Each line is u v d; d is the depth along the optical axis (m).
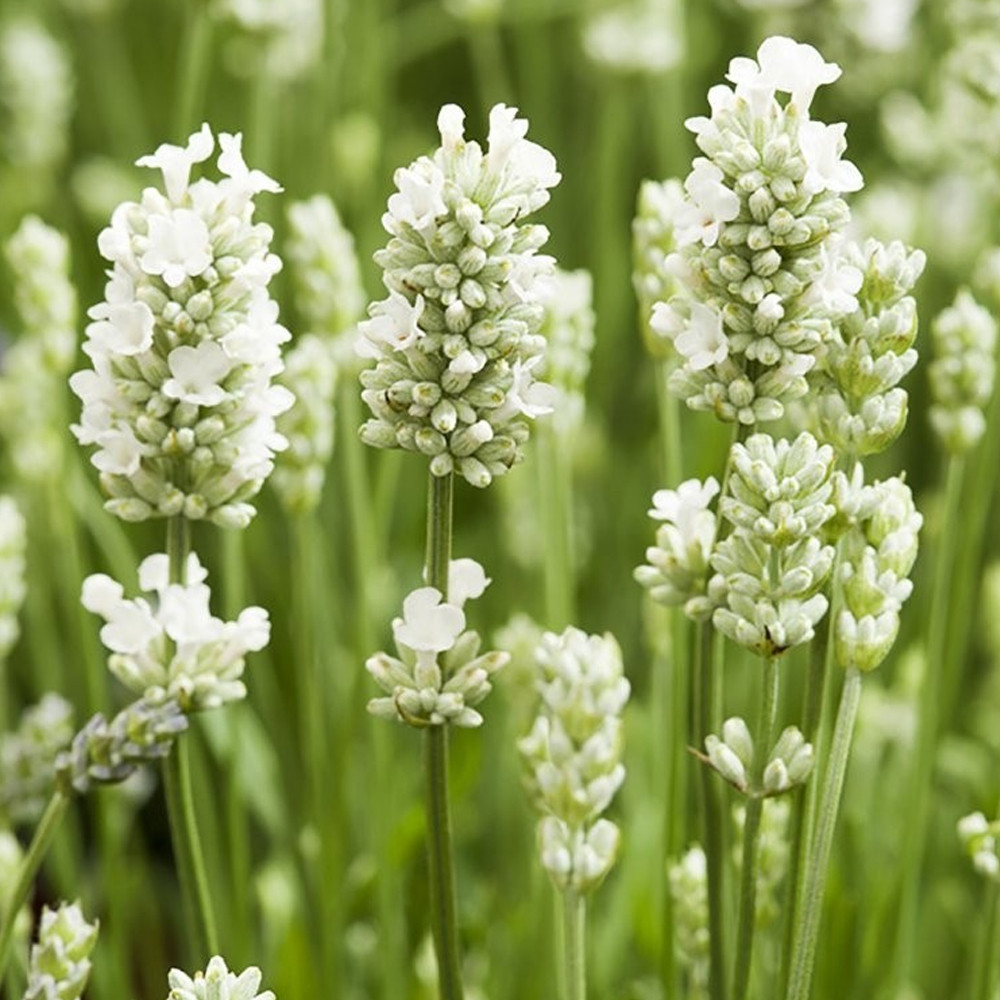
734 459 0.57
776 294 0.57
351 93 1.15
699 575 0.60
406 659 0.58
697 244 0.58
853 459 0.59
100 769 0.60
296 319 1.02
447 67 1.39
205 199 0.58
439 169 0.57
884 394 0.59
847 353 0.58
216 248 0.58
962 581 0.74
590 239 1.19
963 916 0.78
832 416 0.59
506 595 0.89
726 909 0.64
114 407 0.59
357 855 0.82
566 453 0.71
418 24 1.33
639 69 0.99
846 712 0.59
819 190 0.57
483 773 0.86
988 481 0.73
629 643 0.93
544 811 0.62
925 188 1.06
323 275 0.73
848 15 0.92
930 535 0.84
